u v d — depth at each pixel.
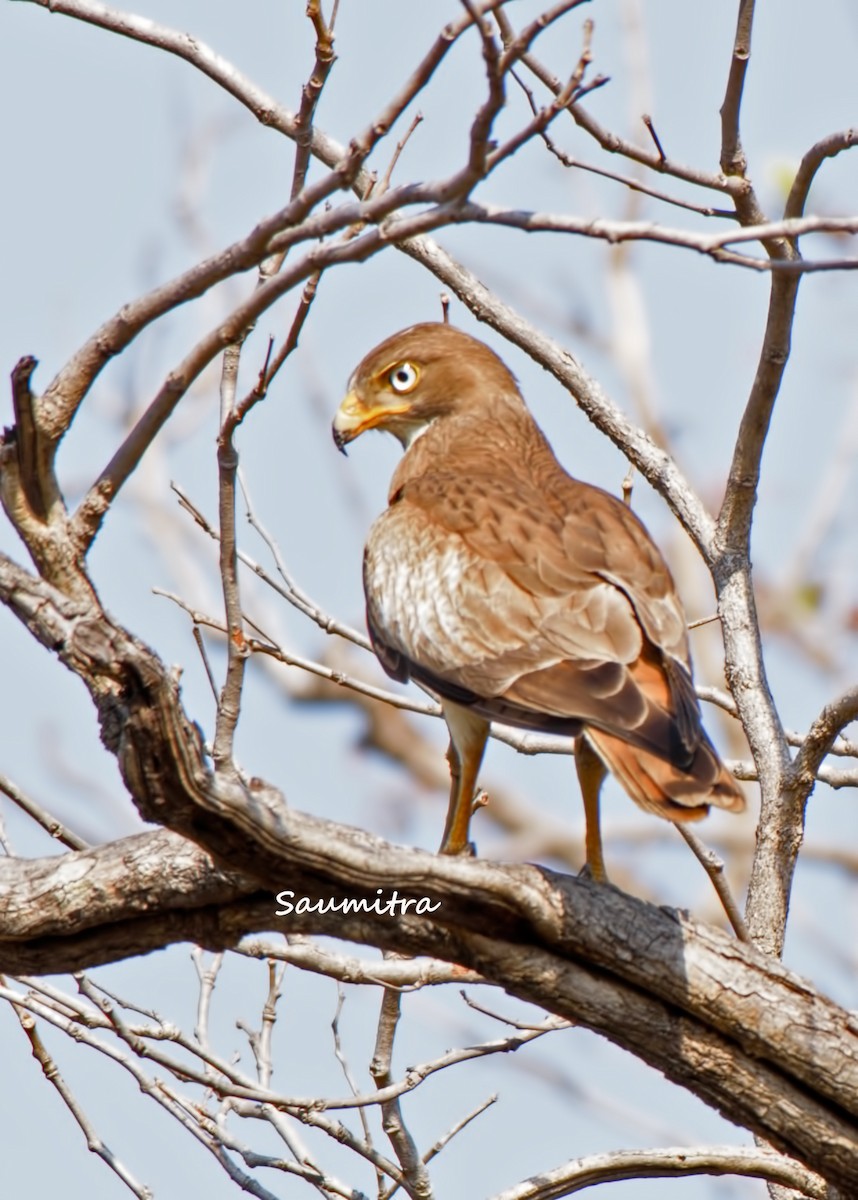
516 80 10.96
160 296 8.24
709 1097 9.76
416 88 7.89
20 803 11.02
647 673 10.23
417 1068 10.96
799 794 11.46
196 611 12.12
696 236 7.83
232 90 12.48
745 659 12.00
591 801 10.84
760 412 11.83
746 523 12.20
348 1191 10.92
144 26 12.34
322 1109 10.76
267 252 8.05
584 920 9.39
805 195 11.21
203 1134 10.99
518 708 10.29
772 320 11.50
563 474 12.50
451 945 9.49
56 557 8.48
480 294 13.39
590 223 7.79
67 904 9.39
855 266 7.93
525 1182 11.01
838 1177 9.78
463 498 11.66
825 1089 9.57
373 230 8.13
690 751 9.55
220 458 8.88
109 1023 10.96
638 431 12.95
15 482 8.36
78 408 8.38
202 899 9.36
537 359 13.23
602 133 10.81
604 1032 9.70
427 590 11.12
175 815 8.58
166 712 8.21
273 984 11.73
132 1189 11.03
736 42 10.94
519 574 10.80
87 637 8.09
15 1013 11.41
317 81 10.14
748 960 9.58
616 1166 11.01
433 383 13.55
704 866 11.48
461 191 7.70
